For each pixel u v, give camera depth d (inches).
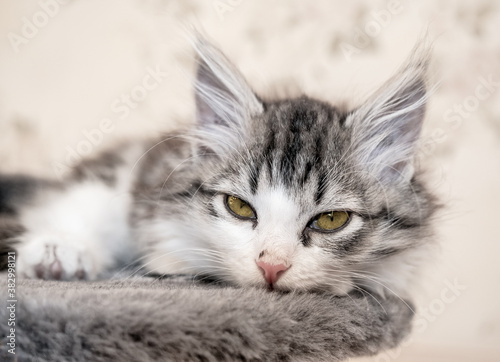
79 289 11.9
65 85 19.4
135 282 13.4
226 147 13.9
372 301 13.2
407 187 13.7
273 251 12.6
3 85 19.5
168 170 14.3
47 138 19.5
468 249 18.8
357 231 13.1
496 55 18.6
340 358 12.3
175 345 11.2
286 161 13.2
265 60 19.0
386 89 13.9
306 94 16.7
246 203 13.3
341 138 13.6
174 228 13.9
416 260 13.9
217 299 11.8
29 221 14.6
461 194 18.7
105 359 11.1
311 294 12.6
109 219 14.8
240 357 11.5
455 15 18.6
